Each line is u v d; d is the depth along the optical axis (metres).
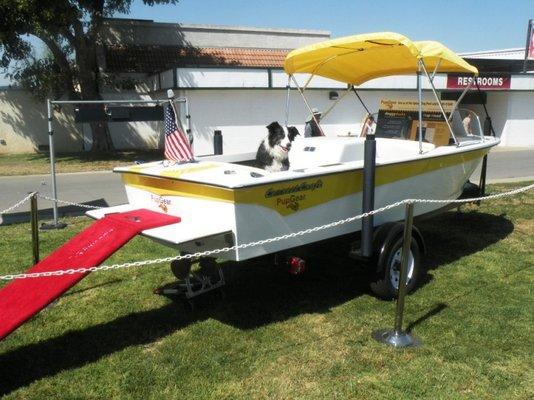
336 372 3.69
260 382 3.58
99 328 4.45
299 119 19.47
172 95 5.10
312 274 5.70
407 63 6.31
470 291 5.20
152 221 4.28
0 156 19.72
